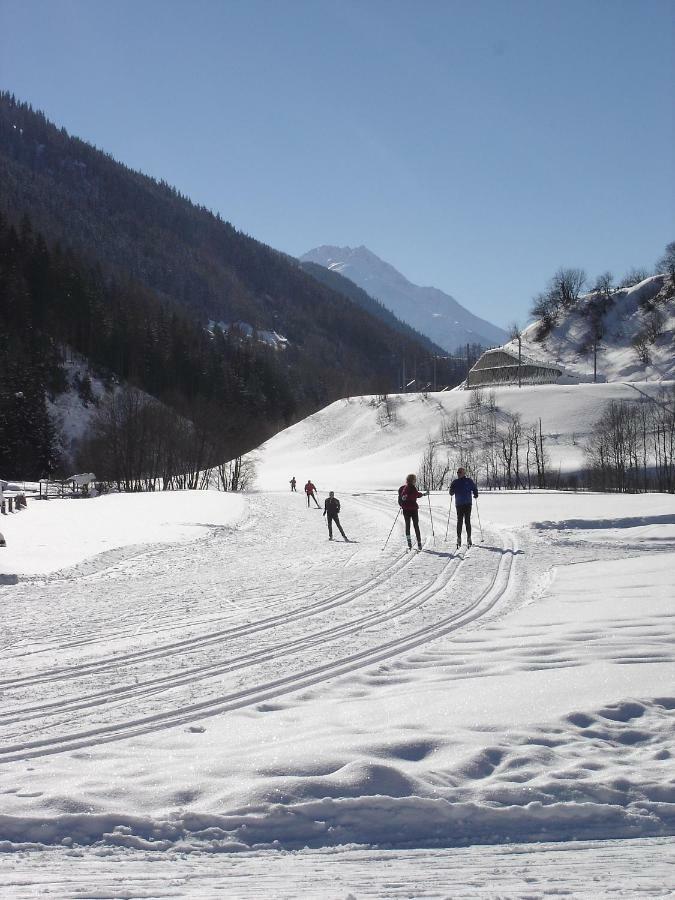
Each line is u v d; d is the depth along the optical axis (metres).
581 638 8.78
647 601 11.05
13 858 4.01
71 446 113.94
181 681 7.79
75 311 147.38
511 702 6.42
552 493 43.72
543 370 128.88
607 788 4.82
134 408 85.12
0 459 94.75
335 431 125.06
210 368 159.62
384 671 7.86
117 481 80.75
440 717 6.08
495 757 5.24
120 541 23.14
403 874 3.87
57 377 124.88
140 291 191.50
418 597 12.71
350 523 28.73
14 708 6.89
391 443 112.56
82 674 8.12
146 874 3.83
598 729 5.77
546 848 4.27
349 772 4.86
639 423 92.00
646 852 4.19
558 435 100.19
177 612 11.84
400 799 4.55
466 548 18.91
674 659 7.71
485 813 4.55
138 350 149.88
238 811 4.50
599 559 16.83
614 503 32.62
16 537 24.23
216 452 92.94
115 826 4.36
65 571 16.88
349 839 4.36
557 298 166.50
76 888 3.63
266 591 13.74
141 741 5.85
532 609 11.07
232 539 23.97
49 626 10.84
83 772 5.12
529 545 19.28
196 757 5.36
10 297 134.00
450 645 8.89
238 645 9.42
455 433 106.69
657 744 5.57
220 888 3.66
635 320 152.50
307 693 7.15
